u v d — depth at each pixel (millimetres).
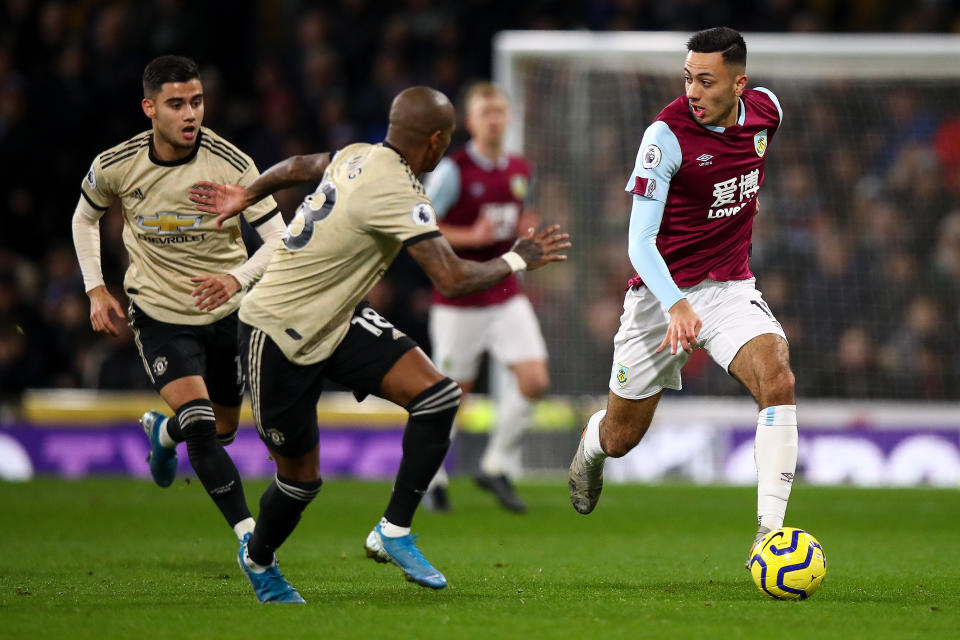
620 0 53062
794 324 46469
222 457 19125
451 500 33969
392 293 45188
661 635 13773
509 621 14656
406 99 15422
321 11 55562
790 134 48750
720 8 53031
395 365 15648
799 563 16484
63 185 49812
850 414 40969
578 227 43750
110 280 46500
